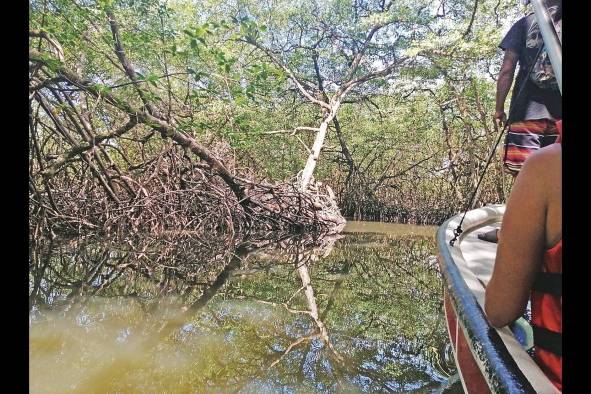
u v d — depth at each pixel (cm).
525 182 107
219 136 1034
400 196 1438
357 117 1472
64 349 275
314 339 307
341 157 1490
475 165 1336
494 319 120
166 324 335
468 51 1109
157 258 618
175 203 861
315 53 1397
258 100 1267
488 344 126
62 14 655
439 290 460
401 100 1403
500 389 107
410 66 1268
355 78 1400
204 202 892
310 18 1348
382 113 1430
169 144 907
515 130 303
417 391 226
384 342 303
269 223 982
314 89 1430
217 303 399
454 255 237
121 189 900
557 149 105
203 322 342
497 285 114
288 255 672
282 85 1318
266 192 973
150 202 826
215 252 684
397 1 1274
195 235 830
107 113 924
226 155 1102
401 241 873
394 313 374
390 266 593
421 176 1450
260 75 784
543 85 285
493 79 1212
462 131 1393
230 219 890
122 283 466
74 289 435
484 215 375
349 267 582
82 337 299
